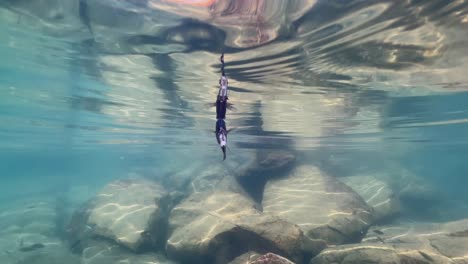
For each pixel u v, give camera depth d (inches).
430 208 768.9
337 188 520.1
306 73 364.8
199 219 381.4
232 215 371.6
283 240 310.0
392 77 373.7
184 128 757.9
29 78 438.9
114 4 255.1
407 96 454.3
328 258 285.3
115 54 345.7
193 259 341.4
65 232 542.3
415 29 261.1
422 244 289.9
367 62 331.3
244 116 575.5
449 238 301.1
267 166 618.2
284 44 295.7
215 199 430.3
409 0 220.7
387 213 583.5
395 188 820.0
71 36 309.7
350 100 475.5
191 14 263.6
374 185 679.7
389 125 672.4
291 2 231.0
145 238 400.8
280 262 235.0
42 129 941.2
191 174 834.2
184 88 446.3
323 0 226.4
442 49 297.9
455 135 902.4
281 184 567.8
